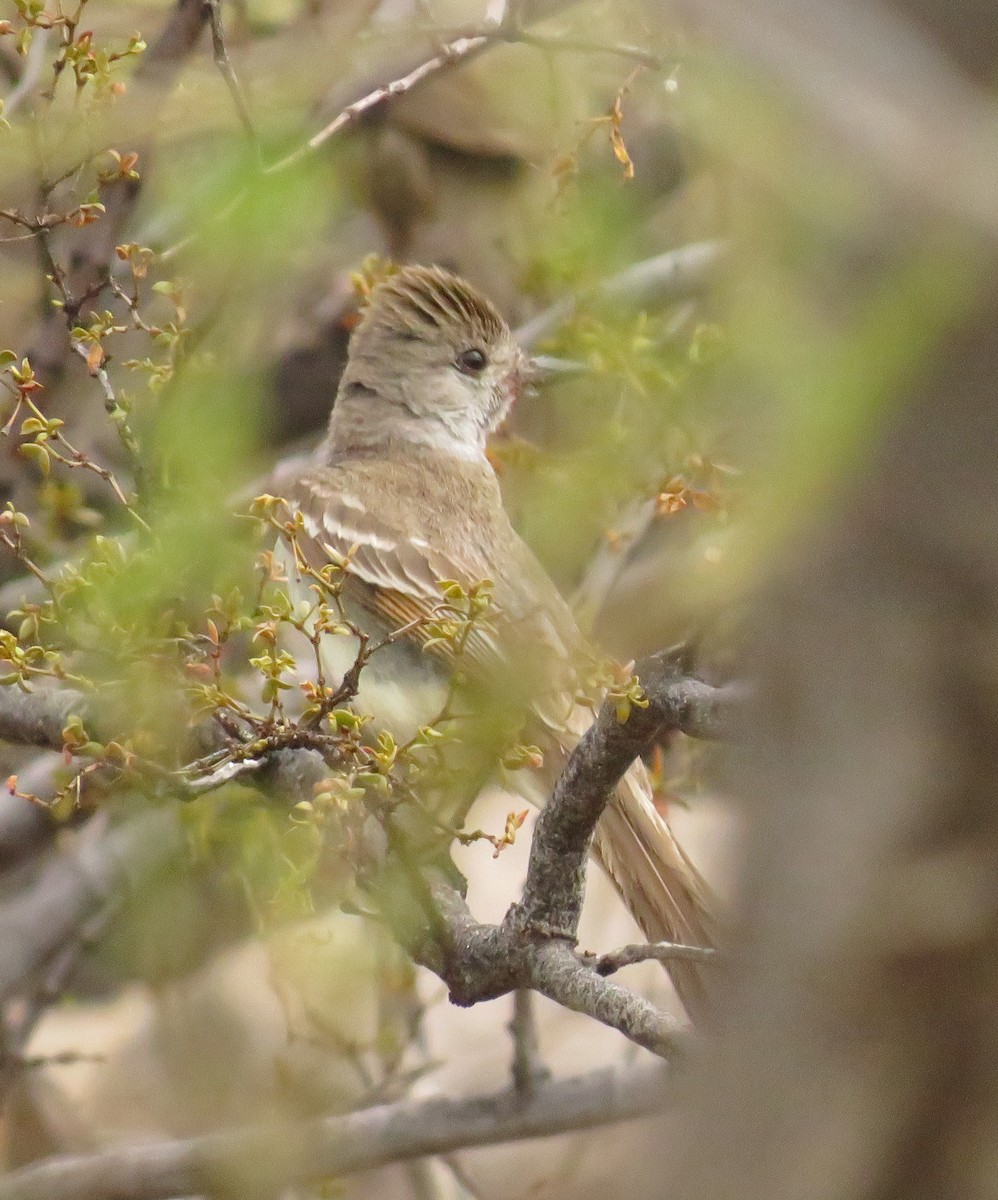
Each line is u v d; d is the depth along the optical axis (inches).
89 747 326.6
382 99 397.7
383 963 466.6
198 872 548.7
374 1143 415.2
